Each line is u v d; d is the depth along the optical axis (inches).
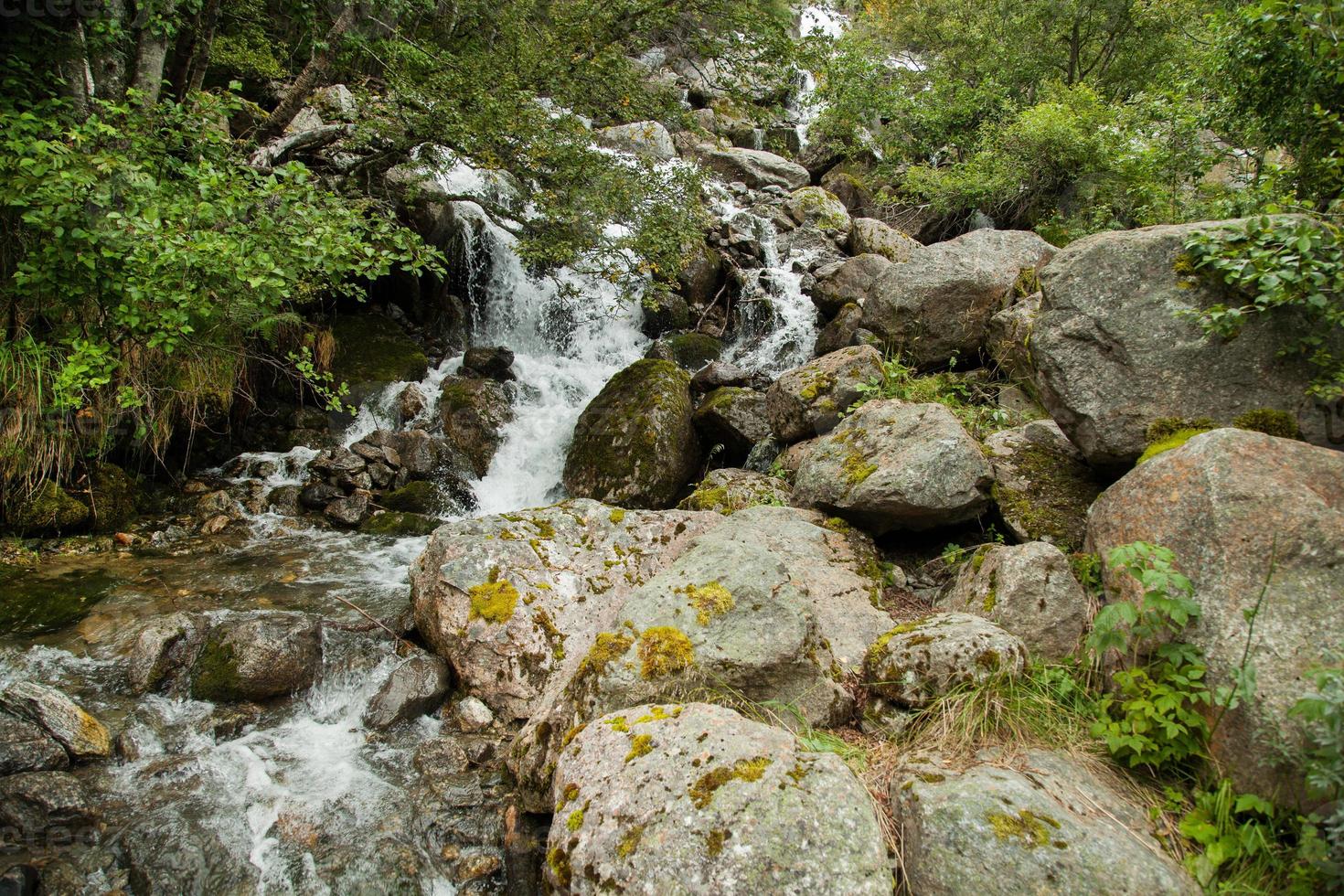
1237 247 165.2
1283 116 270.5
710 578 150.5
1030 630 148.0
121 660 177.8
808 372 276.5
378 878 125.5
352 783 145.9
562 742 132.3
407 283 394.6
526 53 331.6
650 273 367.2
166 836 130.4
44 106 214.4
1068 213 487.5
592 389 386.6
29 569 223.0
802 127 744.3
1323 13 176.1
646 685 135.1
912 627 151.1
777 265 479.5
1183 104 388.2
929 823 102.5
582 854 102.5
